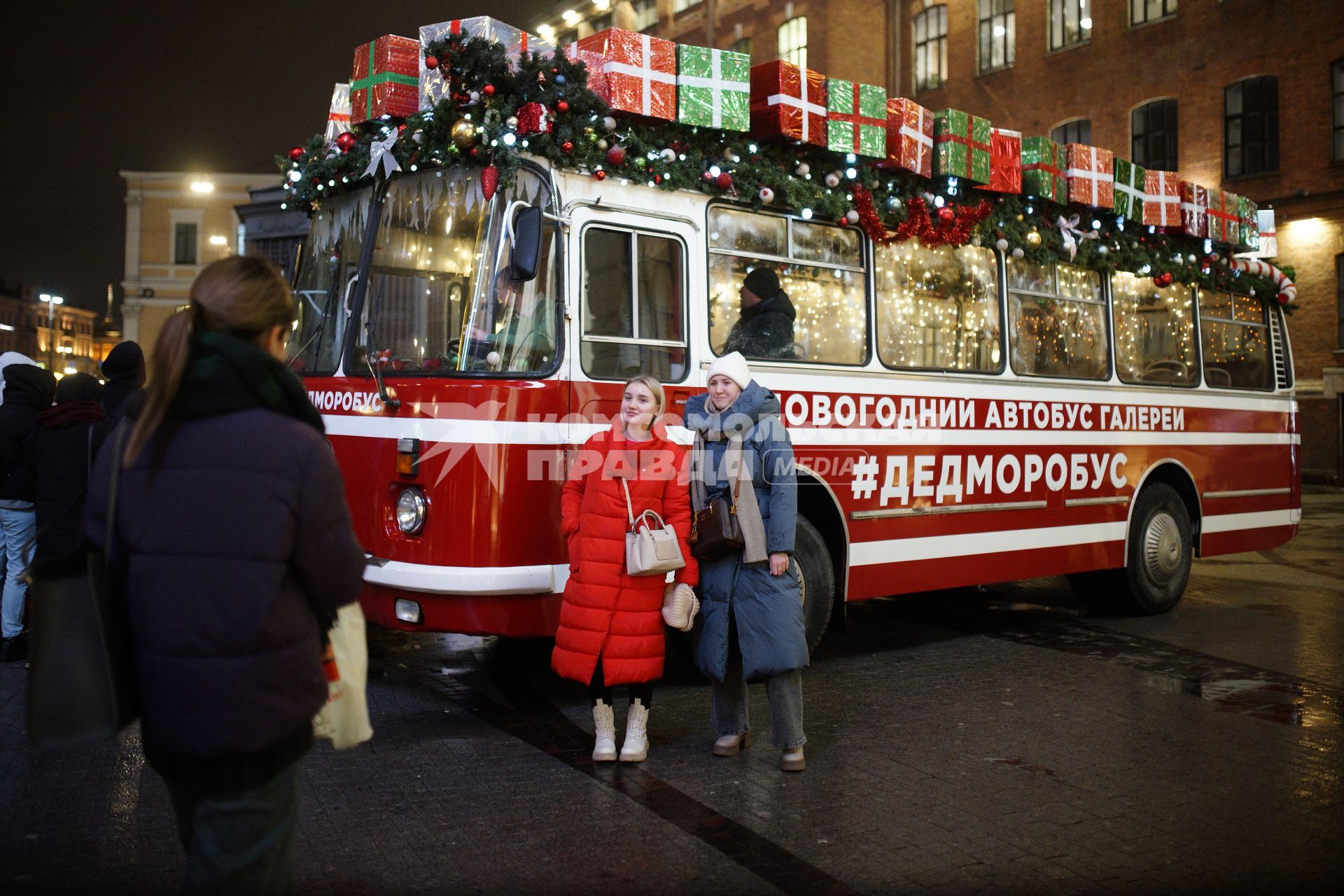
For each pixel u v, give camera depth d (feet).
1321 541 50.37
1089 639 27.09
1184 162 92.63
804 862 12.99
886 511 23.85
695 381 20.75
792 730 16.28
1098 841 13.87
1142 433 30.35
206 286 8.09
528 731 18.38
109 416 22.52
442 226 19.44
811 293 22.97
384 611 18.98
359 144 20.59
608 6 127.03
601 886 12.23
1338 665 24.25
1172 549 30.86
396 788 15.39
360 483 19.30
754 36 113.50
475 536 17.97
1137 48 95.14
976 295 26.37
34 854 12.85
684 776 16.12
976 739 18.26
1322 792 15.88
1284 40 86.89
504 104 18.60
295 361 21.67
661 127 20.70
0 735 17.60
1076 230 28.53
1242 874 12.89
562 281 18.83
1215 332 33.50
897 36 110.93
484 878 12.38
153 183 138.51
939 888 12.35
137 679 7.64
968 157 25.18
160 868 12.48
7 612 23.25
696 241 20.93
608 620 16.12
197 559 7.48
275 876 7.86
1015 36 102.83
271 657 7.57
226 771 7.54
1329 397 84.94
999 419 26.50
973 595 34.30
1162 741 18.33
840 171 23.29
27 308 370.12
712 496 16.71
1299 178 86.53
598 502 16.29
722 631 16.63
